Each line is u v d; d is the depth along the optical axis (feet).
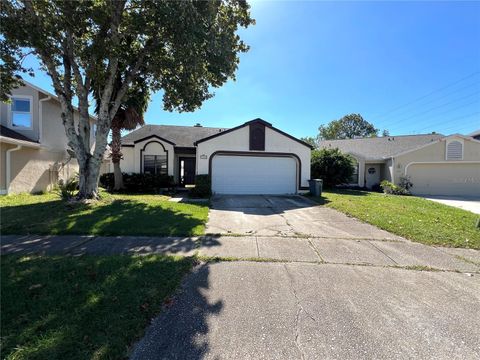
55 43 27.53
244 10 32.42
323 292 11.22
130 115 44.78
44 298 9.61
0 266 12.55
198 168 45.73
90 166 30.71
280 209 31.63
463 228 22.30
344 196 44.09
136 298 9.83
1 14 23.90
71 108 30.30
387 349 7.83
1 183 35.60
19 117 41.24
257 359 7.25
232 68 33.91
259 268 13.62
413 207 33.19
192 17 25.89
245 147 46.60
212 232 20.33
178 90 34.01
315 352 7.60
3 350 7.03
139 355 7.18
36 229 19.20
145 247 16.33
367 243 18.31
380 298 10.83
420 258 15.61
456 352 7.79
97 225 20.40
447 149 57.67
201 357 7.22
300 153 48.03
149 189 49.57
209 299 10.36
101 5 24.89
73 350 7.13
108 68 31.53
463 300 10.80
